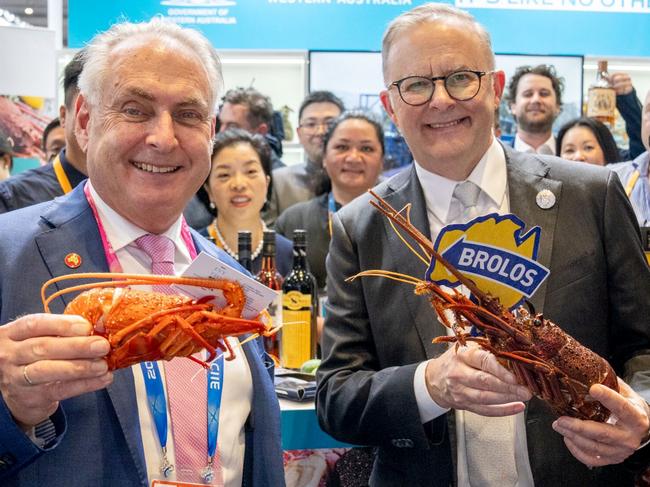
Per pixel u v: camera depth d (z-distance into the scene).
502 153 1.97
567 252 1.82
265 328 1.26
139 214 1.58
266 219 4.82
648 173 3.75
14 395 1.21
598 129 4.50
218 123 4.95
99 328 1.22
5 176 3.90
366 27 5.21
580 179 1.90
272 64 5.31
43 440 1.34
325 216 4.01
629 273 1.82
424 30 1.85
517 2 5.22
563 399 1.43
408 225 1.40
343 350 1.96
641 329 1.80
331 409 1.90
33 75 3.85
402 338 1.87
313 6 5.18
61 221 1.57
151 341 1.21
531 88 4.90
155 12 5.11
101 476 1.42
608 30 5.29
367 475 2.33
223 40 5.18
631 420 1.42
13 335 1.19
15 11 5.04
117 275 1.25
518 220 1.40
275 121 5.32
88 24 5.06
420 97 1.84
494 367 1.45
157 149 1.51
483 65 1.85
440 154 1.85
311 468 2.30
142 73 1.51
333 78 5.20
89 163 1.58
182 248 1.71
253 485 1.63
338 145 3.92
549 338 1.41
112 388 1.46
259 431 1.66
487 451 1.78
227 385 1.64
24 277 1.47
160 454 1.50
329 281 2.04
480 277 1.42
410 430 1.74
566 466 1.75
